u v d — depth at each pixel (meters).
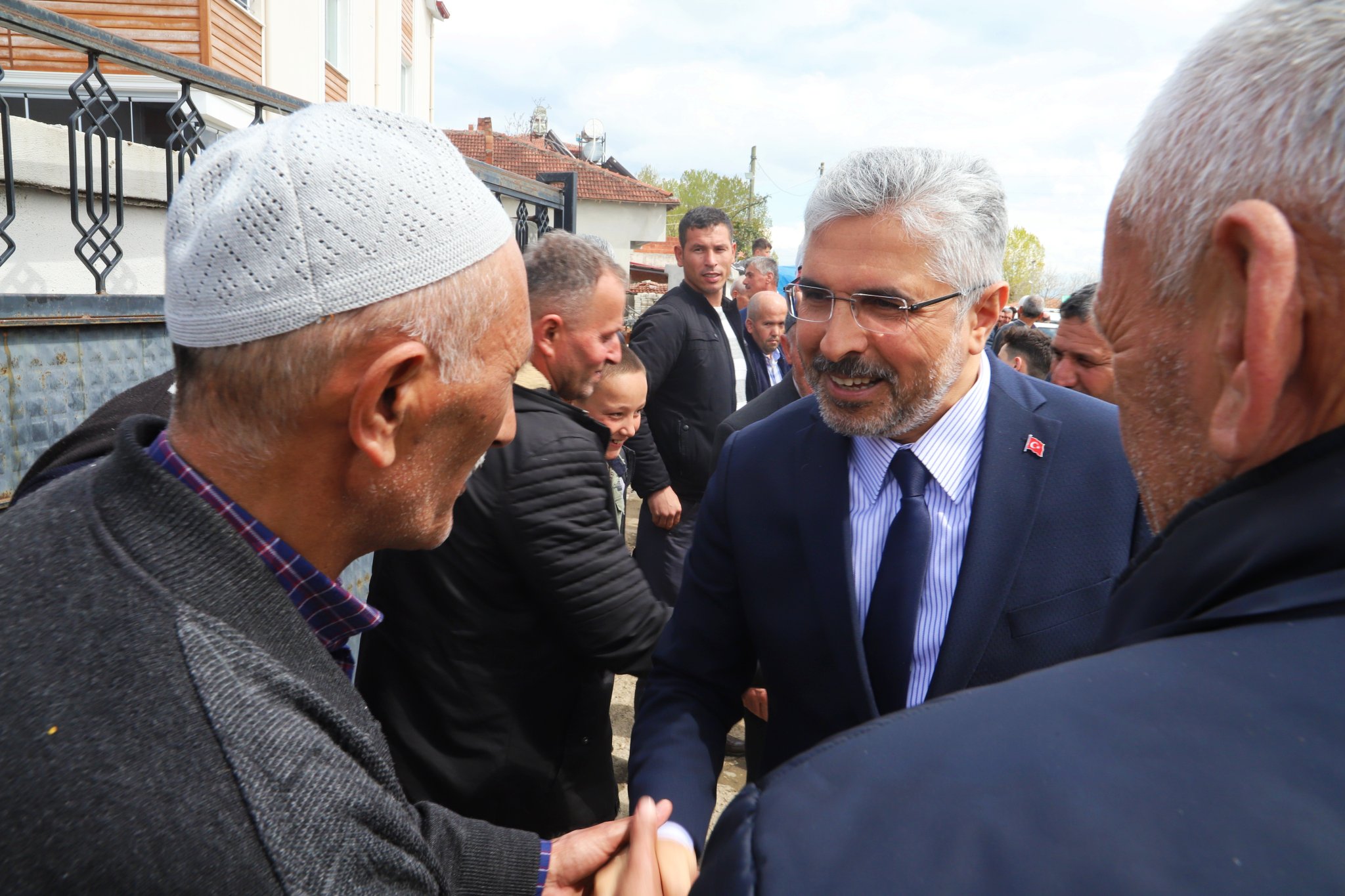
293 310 0.75
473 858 1.02
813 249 1.31
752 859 0.45
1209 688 0.43
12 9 1.92
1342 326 0.48
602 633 1.72
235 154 0.78
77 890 0.59
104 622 0.66
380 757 0.82
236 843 0.64
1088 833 0.38
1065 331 2.72
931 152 1.27
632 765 1.40
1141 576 0.57
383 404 0.81
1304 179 0.48
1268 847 0.36
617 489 3.54
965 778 0.43
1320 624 0.44
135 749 0.63
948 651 1.26
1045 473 1.30
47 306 1.93
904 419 1.29
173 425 0.82
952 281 1.23
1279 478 0.49
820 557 1.33
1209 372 0.57
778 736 1.46
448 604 1.71
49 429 1.97
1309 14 0.50
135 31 7.19
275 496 0.81
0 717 0.61
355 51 12.11
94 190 2.90
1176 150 0.57
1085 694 0.45
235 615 0.74
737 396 4.62
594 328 2.29
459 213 0.82
